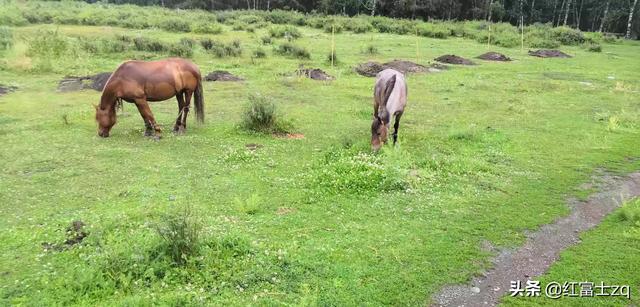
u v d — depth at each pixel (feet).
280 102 43.96
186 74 31.89
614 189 25.25
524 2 172.65
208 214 20.44
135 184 23.62
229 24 119.14
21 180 23.84
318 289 15.30
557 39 110.52
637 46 111.24
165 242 16.35
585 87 54.70
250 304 14.38
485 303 15.14
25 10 106.52
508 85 54.85
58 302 14.08
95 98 43.04
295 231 19.20
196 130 33.94
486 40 104.53
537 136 34.78
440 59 73.26
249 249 17.15
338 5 158.81
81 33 88.58
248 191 23.25
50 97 42.83
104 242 17.40
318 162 27.20
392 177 24.25
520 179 26.12
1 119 34.73
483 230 19.97
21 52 57.26
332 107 42.47
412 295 15.26
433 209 21.80
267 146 30.66
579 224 21.02
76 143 30.01
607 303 15.10
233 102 43.39
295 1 165.99
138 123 35.37
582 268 17.20
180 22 100.78
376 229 19.60
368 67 61.31
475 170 26.99
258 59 68.23
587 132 36.06
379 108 29.45
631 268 17.13
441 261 17.35
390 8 157.99
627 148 32.24
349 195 22.99
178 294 14.38
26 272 15.76
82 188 23.08
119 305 13.69
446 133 34.81
